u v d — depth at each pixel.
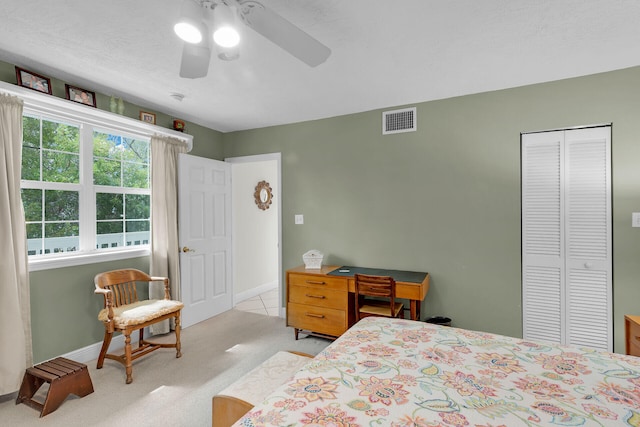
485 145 2.88
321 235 3.63
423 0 1.64
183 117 3.59
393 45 2.08
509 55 2.22
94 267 2.79
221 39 1.40
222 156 4.24
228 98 3.02
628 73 2.43
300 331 3.39
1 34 1.93
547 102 2.66
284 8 1.70
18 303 2.15
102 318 2.47
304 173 3.73
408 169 3.19
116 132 3.01
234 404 1.40
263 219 5.11
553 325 2.67
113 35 1.95
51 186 2.54
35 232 2.48
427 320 2.92
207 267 3.79
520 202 2.77
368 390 1.07
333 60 2.28
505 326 2.83
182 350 2.92
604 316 2.50
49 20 1.79
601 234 2.51
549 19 1.80
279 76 2.54
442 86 2.75
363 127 3.40
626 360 1.28
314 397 1.03
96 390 2.26
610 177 2.48
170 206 3.35
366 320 1.88
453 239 3.01
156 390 2.26
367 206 3.39
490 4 1.68
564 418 0.91
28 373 2.11
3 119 2.15
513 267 2.80
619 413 0.93
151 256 3.18
